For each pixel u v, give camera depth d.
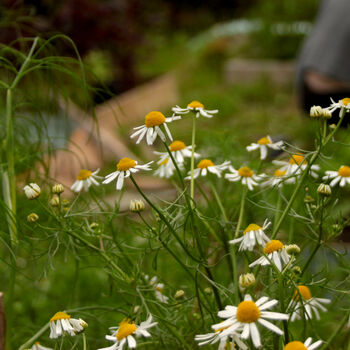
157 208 0.40
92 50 1.58
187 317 0.45
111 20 1.64
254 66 2.25
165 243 0.42
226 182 0.51
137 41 1.79
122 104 1.64
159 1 3.57
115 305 0.53
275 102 1.99
